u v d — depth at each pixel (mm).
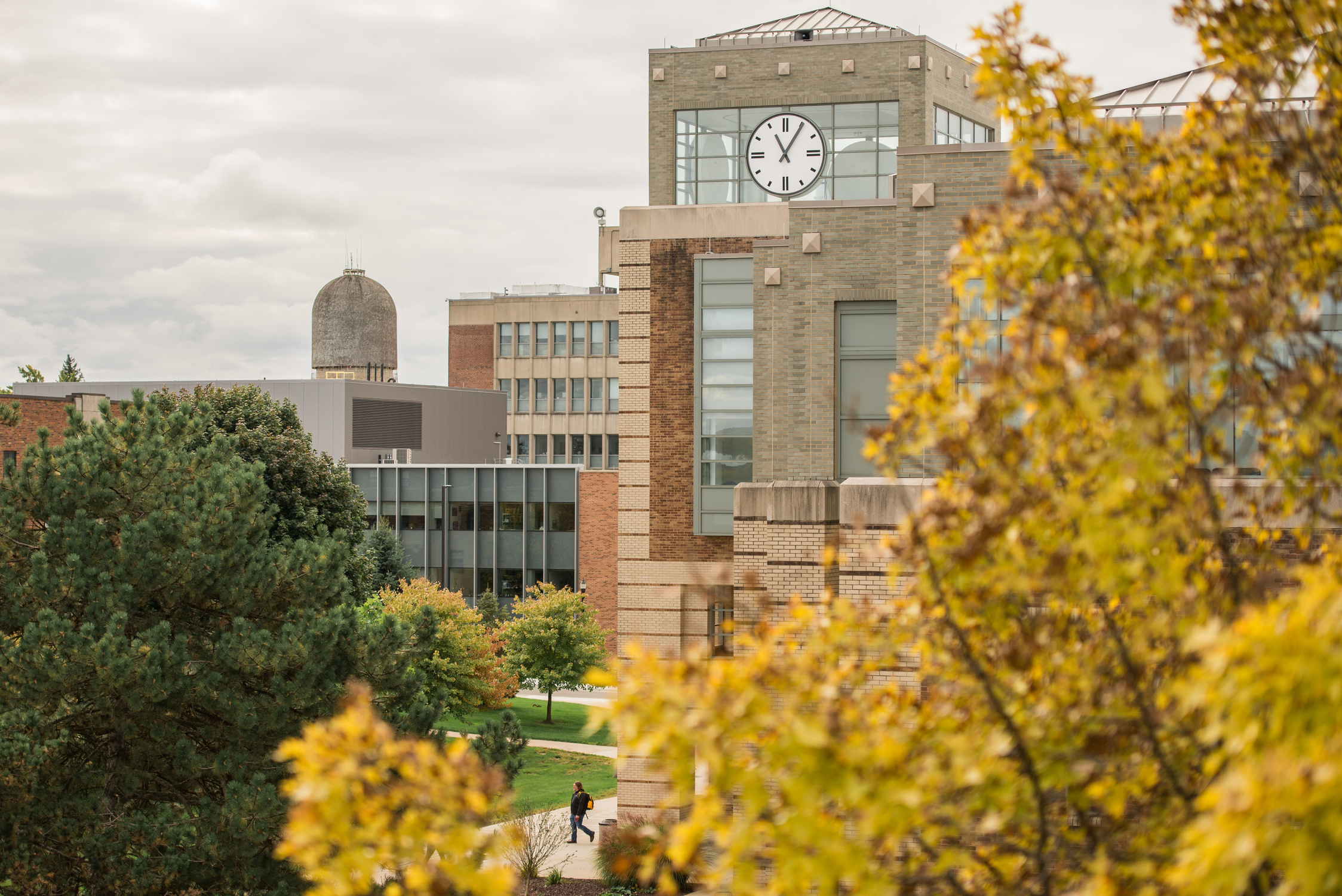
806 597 19188
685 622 27688
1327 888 4355
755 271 25969
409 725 21328
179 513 20719
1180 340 6105
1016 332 6270
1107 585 5820
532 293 123125
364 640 21516
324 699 20469
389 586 65625
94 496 21000
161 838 18031
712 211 27828
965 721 6391
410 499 77000
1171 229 6816
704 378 27781
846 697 6520
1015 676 6426
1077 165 17375
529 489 75438
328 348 125875
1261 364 8219
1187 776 6391
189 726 20906
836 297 25438
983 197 20031
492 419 105938
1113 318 5914
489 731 22641
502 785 6176
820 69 32531
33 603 19547
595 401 115188
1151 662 6695
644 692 5719
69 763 19422
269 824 18109
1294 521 12320
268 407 46344
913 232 20359
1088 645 6801
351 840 5883
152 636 18828
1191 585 6406
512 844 6625
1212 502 6246
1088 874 6199
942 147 20172
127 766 20047
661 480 27938
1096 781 6395
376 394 95000
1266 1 7070
